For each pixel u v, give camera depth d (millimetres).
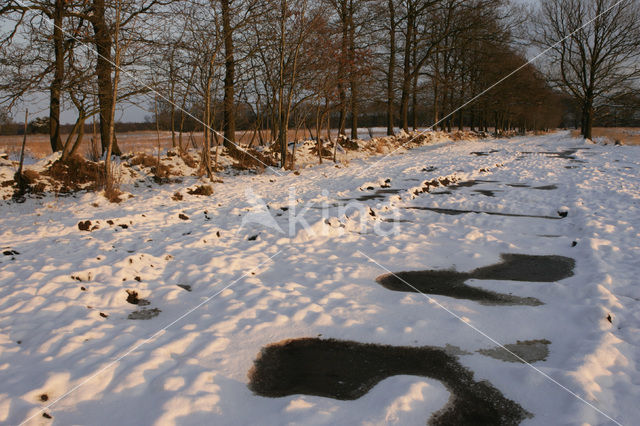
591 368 3492
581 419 2879
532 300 5074
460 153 26969
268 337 4203
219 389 3225
